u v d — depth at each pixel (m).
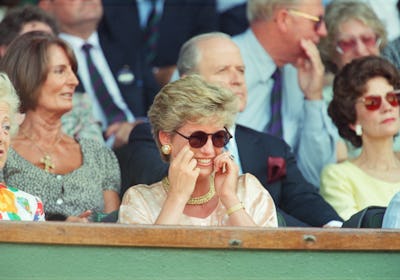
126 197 16.69
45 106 20.31
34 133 20.33
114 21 27.41
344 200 21.92
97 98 26.30
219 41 22.11
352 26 25.92
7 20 24.23
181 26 28.08
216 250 13.90
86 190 20.08
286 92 25.23
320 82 25.09
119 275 13.74
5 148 16.19
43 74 20.25
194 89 16.08
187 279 13.84
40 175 19.80
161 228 13.77
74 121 24.11
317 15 25.28
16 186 19.58
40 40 20.55
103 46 27.05
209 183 16.53
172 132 16.22
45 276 13.62
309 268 14.06
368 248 14.13
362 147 22.47
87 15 26.59
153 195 16.70
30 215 16.73
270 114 25.14
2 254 13.55
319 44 25.75
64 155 20.53
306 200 21.69
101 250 13.71
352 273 14.15
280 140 22.39
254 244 13.91
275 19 25.14
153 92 27.39
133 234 13.71
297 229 14.02
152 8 28.14
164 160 16.64
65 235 13.61
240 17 27.73
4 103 16.17
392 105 21.88
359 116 22.14
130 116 26.50
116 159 21.09
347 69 22.27
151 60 27.98
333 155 24.77
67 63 20.55
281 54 25.22
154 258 13.80
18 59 20.38
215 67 21.91
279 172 21.78
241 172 21.69
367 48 26.00
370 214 17.75
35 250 13.61
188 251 13.84
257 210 16.73
